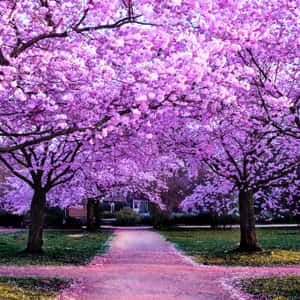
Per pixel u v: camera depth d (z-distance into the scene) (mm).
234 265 12086
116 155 13430
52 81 8250
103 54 7809
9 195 28078
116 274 10242
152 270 11047
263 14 9094
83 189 22953
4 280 8320
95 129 7801
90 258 14008
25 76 7312
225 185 17984
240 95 10242
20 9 8047
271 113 9828
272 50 9648
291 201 26750
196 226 38812
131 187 29562
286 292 7727
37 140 6605
